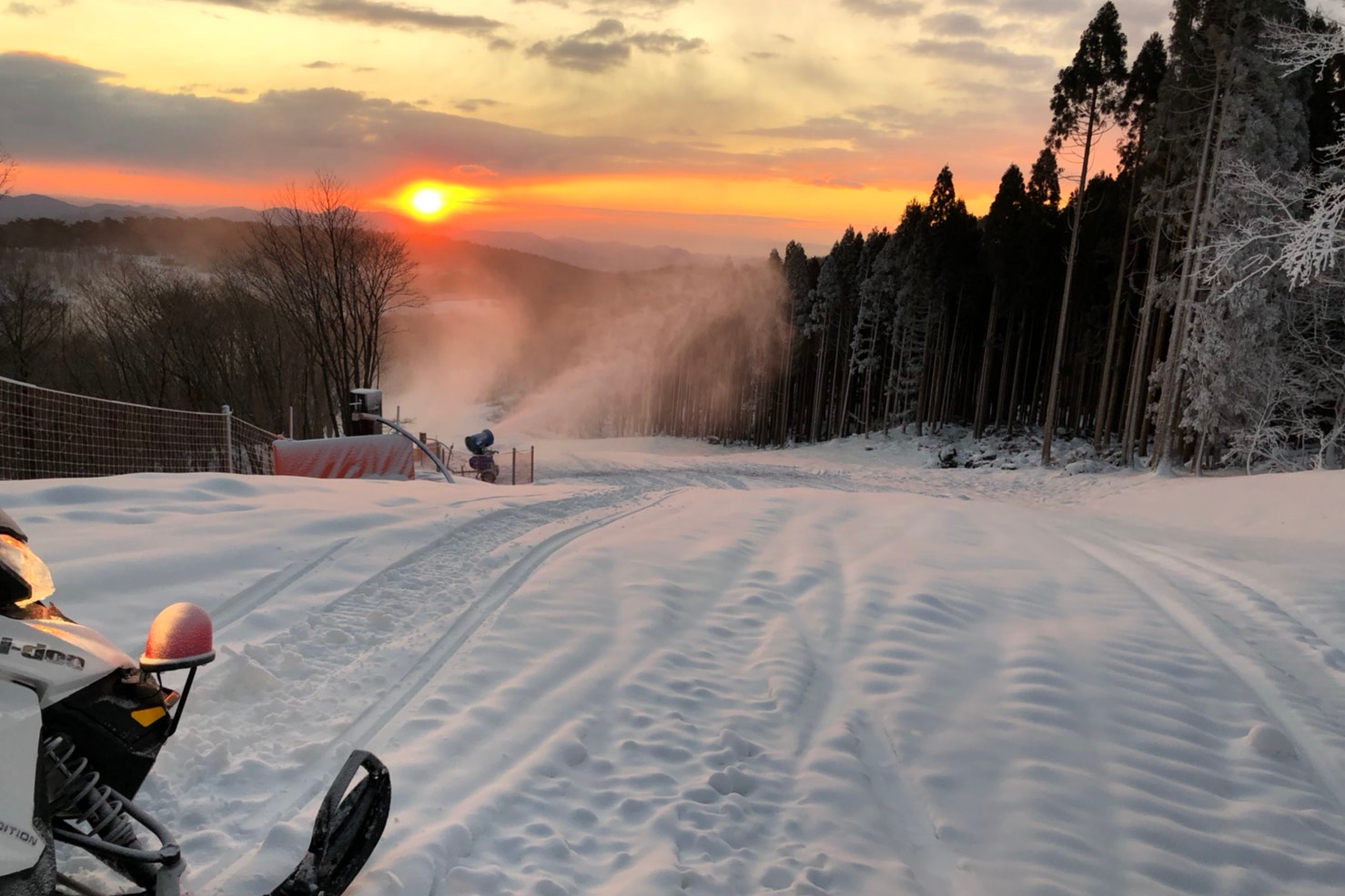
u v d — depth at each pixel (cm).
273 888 322
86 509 776
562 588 777
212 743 429
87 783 276
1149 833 481
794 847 429
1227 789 545
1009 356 6269
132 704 287
